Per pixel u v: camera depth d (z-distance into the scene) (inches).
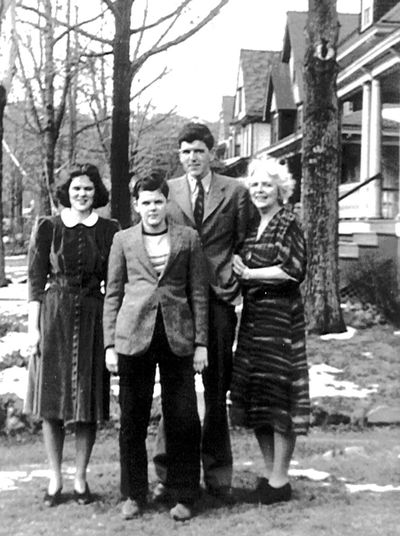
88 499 219.1
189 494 204.5
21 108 1082.1
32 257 220.4
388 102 917.2
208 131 221.5
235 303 219.6
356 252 571.5
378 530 194.1
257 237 218.2
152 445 300.5
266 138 1535.4
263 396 215.0
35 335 218.2
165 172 210.5
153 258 207.2
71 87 1005.2
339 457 275.7
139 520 204.1
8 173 1892.2
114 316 209.5
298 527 196.9
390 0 885.2
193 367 209.2
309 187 461.4
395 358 397.4
